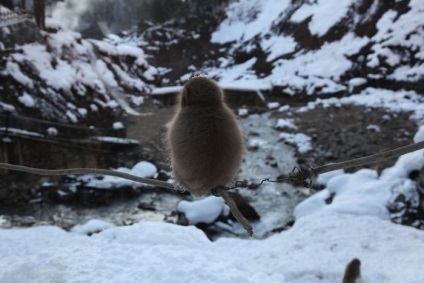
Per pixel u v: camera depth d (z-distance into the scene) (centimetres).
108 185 1608
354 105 2325
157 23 4747
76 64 2519
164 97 2727
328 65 2812
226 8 4444
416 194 1098
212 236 1215
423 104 2164
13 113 1794
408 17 2638
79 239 862
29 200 1529
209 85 280
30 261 664
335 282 736
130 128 2227
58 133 1852
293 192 1590
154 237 813
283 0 4059
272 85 2831
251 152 1962
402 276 715
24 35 2297
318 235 941
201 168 263
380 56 2561
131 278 607
